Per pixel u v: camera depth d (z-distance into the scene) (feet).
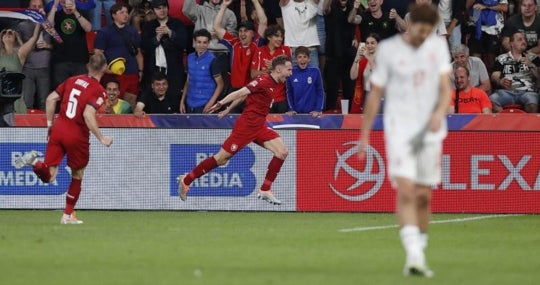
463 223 163.12
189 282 97.40
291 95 201.77
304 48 201.46
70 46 214.48
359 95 208.13
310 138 183.83
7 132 185.57
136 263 111.14
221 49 213.46
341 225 158.51
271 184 180.04
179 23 215.10
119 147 185.88
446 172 183.01
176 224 159.12
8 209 186.80
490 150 181.98
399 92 99.14
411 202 98.48
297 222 163.84
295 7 213.46
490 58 221.05
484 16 220.23
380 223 162.20
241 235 141.69
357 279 99.04
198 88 206.59
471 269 107.65
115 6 210.79
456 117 188.75
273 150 177.47
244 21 209.15
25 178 186.80
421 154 101.09
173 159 185.47
